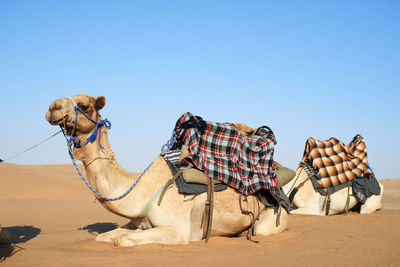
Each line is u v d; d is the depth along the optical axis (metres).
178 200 6.81
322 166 11.98
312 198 11.88
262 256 6.03
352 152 12.77
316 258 6.02
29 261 5.46
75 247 6.57
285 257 6.01
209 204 6.98
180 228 6.75
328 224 10.27
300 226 9.83
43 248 6.51
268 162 7.87
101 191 6.67
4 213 15.12
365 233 8.90
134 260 5.45
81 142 6.63
